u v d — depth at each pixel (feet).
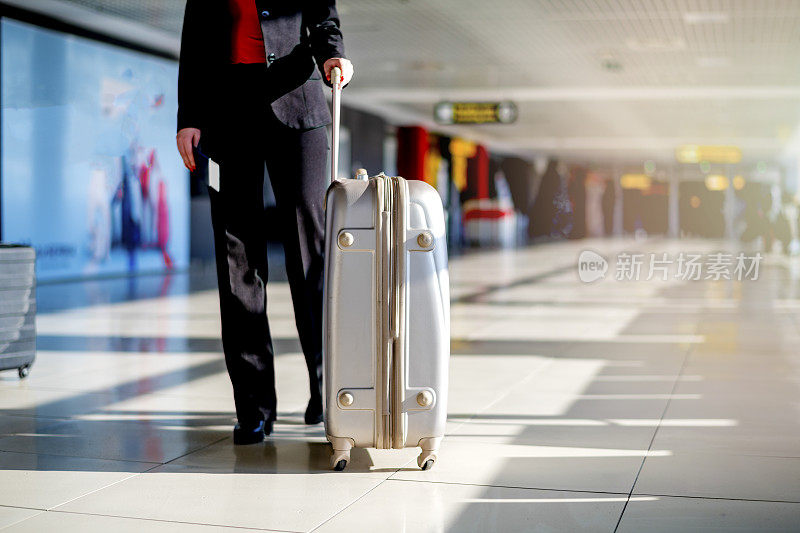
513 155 141.69
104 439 12.64
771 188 106.63
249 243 12.52
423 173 93.40
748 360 20.93
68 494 9.98
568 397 16.22
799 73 58.54
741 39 47.55
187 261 56.85
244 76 12.47
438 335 10.94
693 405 15.48
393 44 50.85
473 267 63.26
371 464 11.40
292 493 10.07
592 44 49.90
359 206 10.80
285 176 12.62
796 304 35.65
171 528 8.80
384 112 84.58
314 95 12.73
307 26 12.74
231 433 13.08
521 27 45.55
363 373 10.85
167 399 15.74
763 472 11.03
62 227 45.55
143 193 52.08
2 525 8.87
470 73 61.41
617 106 77.20
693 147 109.70
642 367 19.85
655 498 9.92
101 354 21.34
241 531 8.73
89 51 47.37
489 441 12.72
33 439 12.62
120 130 49.88
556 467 11.27
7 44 41.86
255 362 12.50
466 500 9.82
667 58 53.98
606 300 37.60
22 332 17.71
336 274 10.84
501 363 20.42
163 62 53.98
